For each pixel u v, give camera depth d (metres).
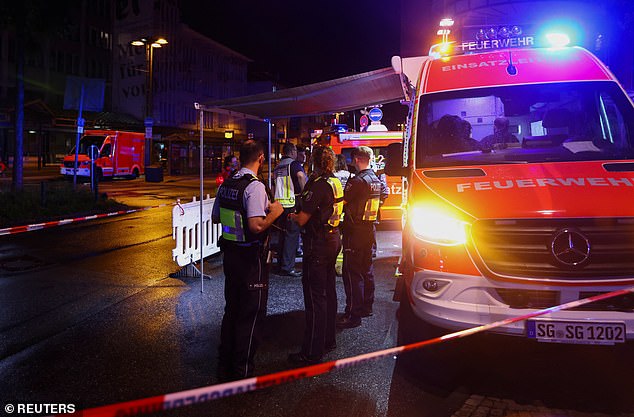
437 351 3.92
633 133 4.09
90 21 43.34
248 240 3.49
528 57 4.92
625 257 3.08
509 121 4.41
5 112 32.06
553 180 3.49
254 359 3.95
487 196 3.38
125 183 26.08
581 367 3.71
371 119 10.95
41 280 6.38
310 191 3.78
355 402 3.22
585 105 4.39
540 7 19.70
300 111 7.42
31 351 4.07
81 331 4.55
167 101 44.97
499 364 3.79
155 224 11.63
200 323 4.79
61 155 39.66
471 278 3.21
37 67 38.72
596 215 3.09
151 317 4.96
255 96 6.46
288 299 5.67
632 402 3.16
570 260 3.07
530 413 3.04
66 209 12.83
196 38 48.66
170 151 34.72
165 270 7.03
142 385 3.46
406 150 5.94
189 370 3.72
